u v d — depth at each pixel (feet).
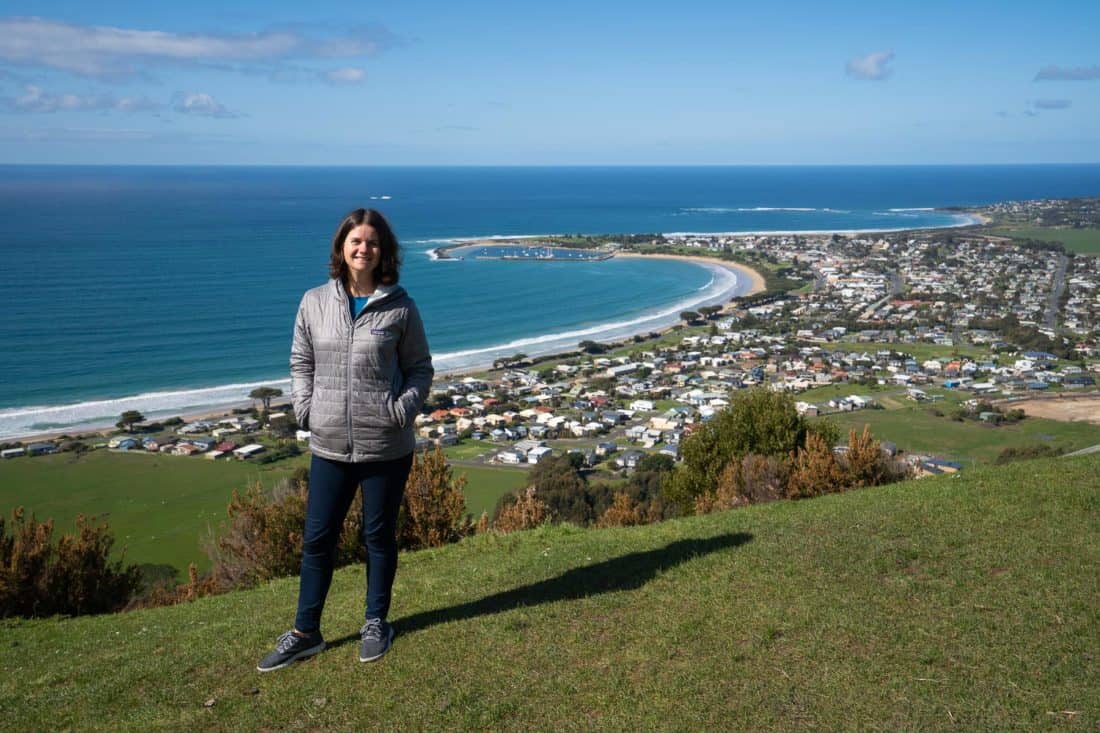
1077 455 32.17
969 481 26.66
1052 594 15.55
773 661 13.34
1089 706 11.53
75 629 22.35
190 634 17.61
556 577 18.51
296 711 12.59
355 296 13.98
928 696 12.02
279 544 29.37
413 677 13.39
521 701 12.41
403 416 13.60
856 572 17.35
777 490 36.76
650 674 13.06
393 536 14.70
